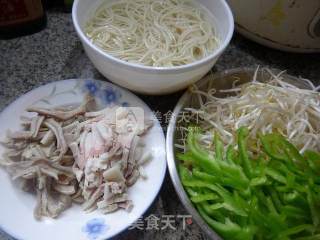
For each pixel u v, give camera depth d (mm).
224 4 279
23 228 215
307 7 263
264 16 283
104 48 280
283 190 214
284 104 271
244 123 266
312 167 227
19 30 311
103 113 263
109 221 223
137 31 297
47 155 236
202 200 219
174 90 269
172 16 306
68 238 214
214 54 249
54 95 270
